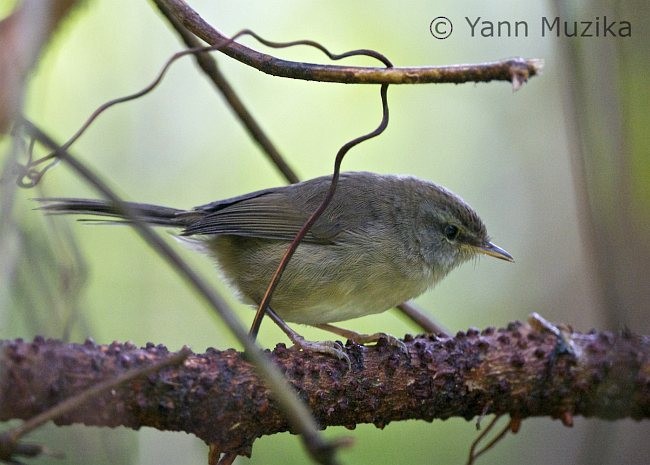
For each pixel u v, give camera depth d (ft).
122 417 21.33
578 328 52.29
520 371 25.34
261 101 52.13
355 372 24.86
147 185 48.39
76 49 47.85
